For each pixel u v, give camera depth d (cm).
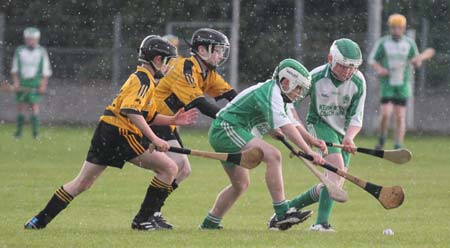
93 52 5956
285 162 3847
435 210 2564
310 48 6103
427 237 2008
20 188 2933
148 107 2044
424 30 5638
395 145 4259
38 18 6372
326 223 2119
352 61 2095
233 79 5525
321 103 2169
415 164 3819
